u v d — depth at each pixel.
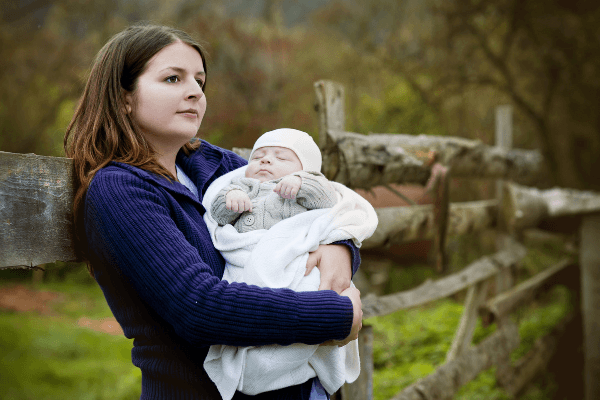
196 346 1.38
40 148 15.74
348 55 17.45
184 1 16.58
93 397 5.15
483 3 13.69
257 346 1.48
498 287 5.83
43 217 1.49
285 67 17.69
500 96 14.59
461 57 14.41
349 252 1.68
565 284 6.81
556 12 13.32
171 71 1.62
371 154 2.80
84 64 15.54
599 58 13.29
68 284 12.84
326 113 2.62
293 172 1.82
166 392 1.52
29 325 8.26
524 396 5.46
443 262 3.60
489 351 4.51
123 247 1.36
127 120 1.59
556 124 14.74
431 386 3.51
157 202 1.48
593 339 6.03
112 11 16.38
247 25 17.72
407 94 15.14
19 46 16.39
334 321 1.42
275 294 1.39
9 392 5.38
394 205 3.47
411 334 5.59
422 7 15.84
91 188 1.44
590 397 5.96
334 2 18.62
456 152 4.05
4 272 13.20
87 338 7.44
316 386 1.66
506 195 5.17
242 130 13.14
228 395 1.47
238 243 1.61
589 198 6.22
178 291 1.33
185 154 1.95
